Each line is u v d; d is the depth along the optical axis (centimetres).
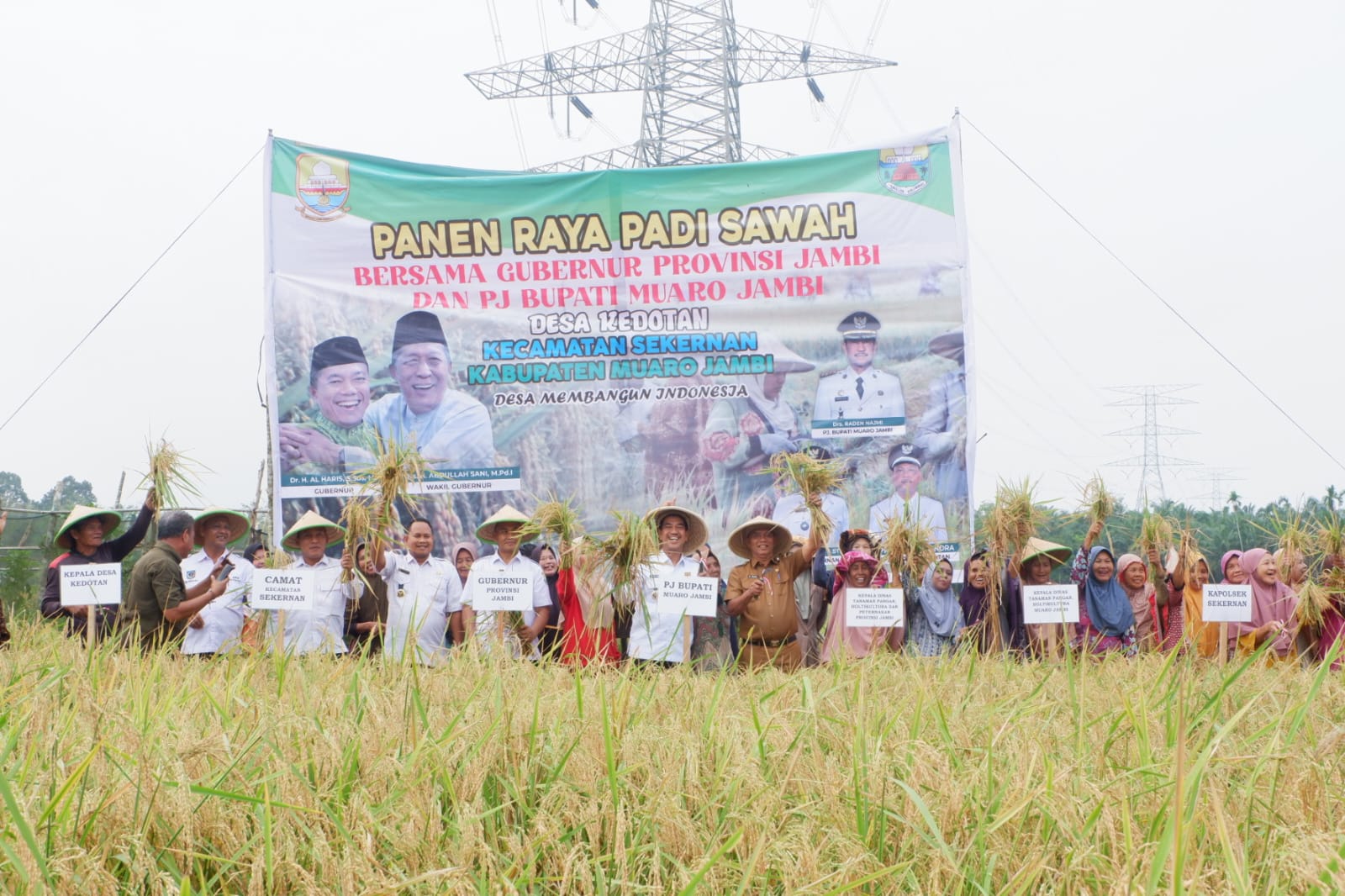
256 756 446
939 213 1480
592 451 1486
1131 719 496
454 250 1496
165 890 337
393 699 544
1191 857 364
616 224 1496
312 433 1479
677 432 1483
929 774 429
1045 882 372
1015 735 518
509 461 1485
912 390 1472
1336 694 652
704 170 1493
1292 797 420
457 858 358
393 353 1489
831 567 1445
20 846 327
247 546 1335
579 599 1004
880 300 1478
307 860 371
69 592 1077
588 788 430
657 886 358
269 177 1492
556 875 369
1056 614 1021
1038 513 1048
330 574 1059
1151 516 1143
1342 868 328
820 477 1095
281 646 739
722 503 1475
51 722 474
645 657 920
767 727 479
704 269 1491
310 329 1487
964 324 1473
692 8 3278
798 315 1484
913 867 384
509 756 462
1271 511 1129
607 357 1491
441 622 1080
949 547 1451
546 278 1497
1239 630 1141
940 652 1110
